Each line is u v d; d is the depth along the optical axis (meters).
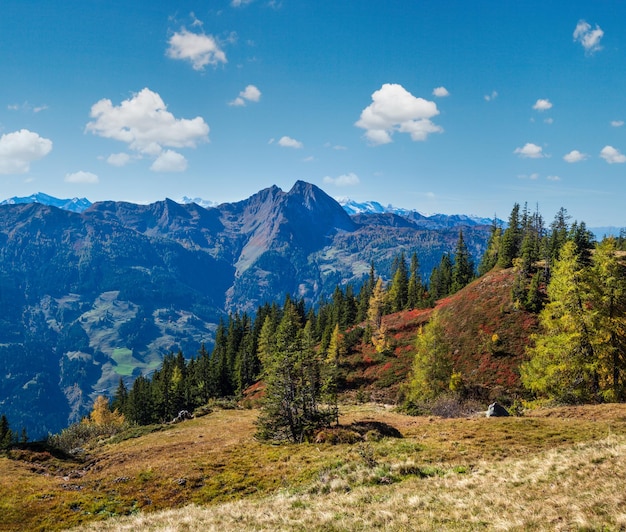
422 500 13.36
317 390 41.22
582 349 36.09
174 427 59.38
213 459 32.69
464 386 55.12
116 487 28.91
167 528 14.97
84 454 49.28
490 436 25.59
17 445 49.03
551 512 10.19
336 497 16.33
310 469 25.11
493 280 85.06
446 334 76.25
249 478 26.69
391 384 74.12
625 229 104.94
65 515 24.86
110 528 17.31
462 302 84.00
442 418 40.69
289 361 38.38
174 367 114.00
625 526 8.55
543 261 85.75
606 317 34.81
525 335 66.50
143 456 41.06
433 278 123.38
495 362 63.38
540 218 97.94
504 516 10.59
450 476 16.67
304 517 13.85
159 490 27.39
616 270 36.34
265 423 37.22
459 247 111.88
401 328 92.31
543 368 38.66
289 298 115.81
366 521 12.32
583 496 10.78
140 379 112.94
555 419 28.61
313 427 35.62
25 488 30.12
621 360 34.75
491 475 15.34
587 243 76.69
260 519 14.78
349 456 25.55
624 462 12.84
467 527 10.49
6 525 24.00
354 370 83.25
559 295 37.78
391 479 18.06
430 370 56.78
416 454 22.91
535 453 21.08
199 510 18.61
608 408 29.75
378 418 45.00
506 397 53.44
